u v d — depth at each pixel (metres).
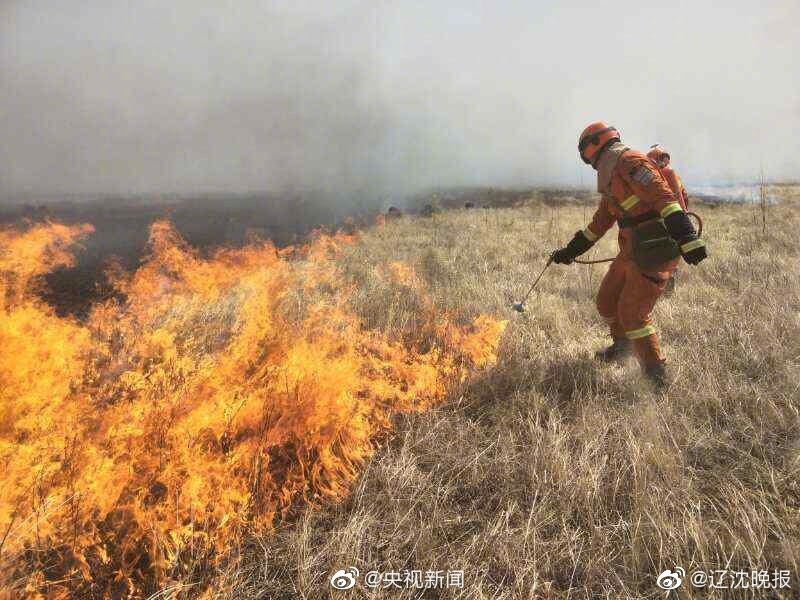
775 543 1.82
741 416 2.60
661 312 4.16
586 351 3.61
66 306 4.76
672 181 3.86
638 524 1.85
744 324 3.74
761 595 1.63
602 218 3.44
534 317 4.30
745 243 7.06
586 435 2.51
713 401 2.75
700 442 2.42
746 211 10.73
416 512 2.08
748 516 1.91
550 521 2.01
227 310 4.20
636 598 1.66
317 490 2.24
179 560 1.82
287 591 1.75
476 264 6.41
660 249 2.94
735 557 1.76
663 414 2.65
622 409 2.83
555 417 2.71
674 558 1.77
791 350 3.24
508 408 2.87
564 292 5.15
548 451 2.33
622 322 3.12
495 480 2.27
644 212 2.99
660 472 2.22
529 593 1.69
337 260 6.62
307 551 1.85
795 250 6.44
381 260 6.67
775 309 3.94
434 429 2.66
